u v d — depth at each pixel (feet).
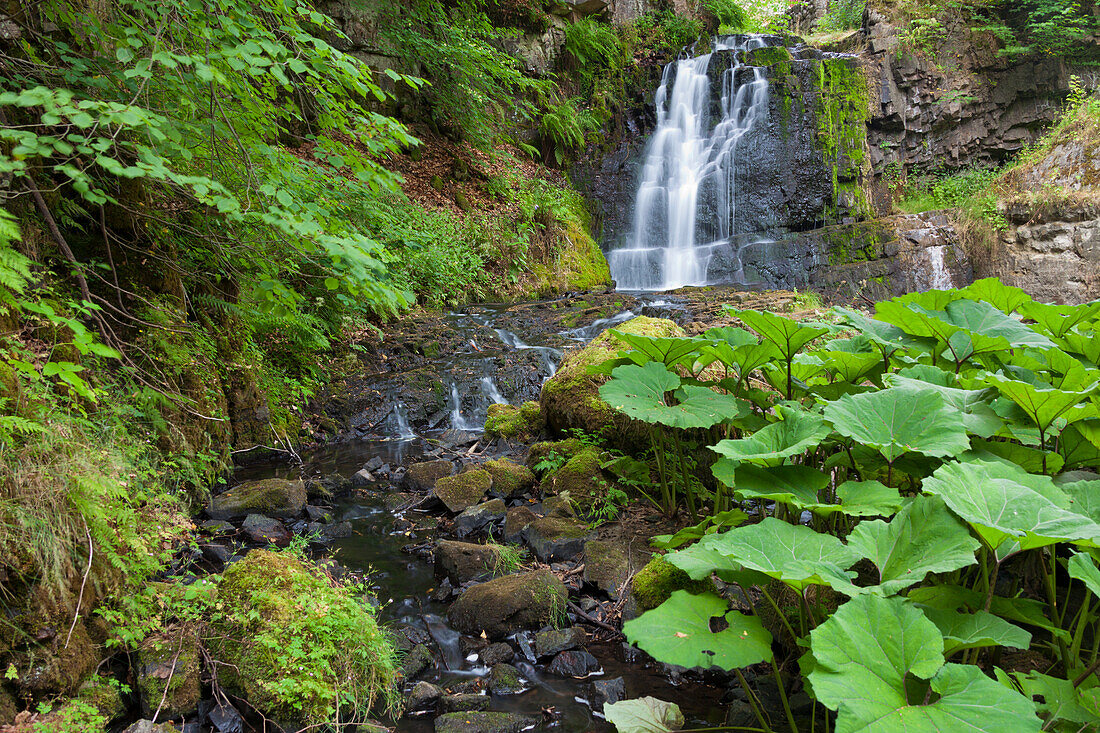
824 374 11.72
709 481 14.06
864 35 50.08
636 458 14.94
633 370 10.89
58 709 6.90
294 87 12.21
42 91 7.73
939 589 6.40
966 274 40.57
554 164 48.19
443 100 39.52
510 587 10.16
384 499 15.79
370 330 26.58
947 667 4.68
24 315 9.46
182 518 10.76
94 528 7.93
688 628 6.12
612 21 51.88
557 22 47.44
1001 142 46.98
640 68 51.57
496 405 21.86
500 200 40.40
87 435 8.93
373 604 10.69
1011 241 39.65
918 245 40.47
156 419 12.43
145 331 13.62
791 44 52.60
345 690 7.98
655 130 50.44
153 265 14.25
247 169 11.71
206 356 15.75
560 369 18.28
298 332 20.62
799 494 6.82
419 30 38.27
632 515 13.29
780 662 8.71
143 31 10.36
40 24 11.62
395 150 12.57
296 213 11.03
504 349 26.63
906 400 7.39
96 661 7.67
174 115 11.39
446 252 33.32
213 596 9.01
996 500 5.81
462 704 8.26
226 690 8.01
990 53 46.09
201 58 9.62
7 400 7.79
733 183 45.78
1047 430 7.75
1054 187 38.73
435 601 10.88
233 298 17.31
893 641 4.91
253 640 8.24
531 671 9.03
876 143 47.52
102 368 11.81
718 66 47.73
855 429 7.11
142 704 7.56
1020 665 7.63
